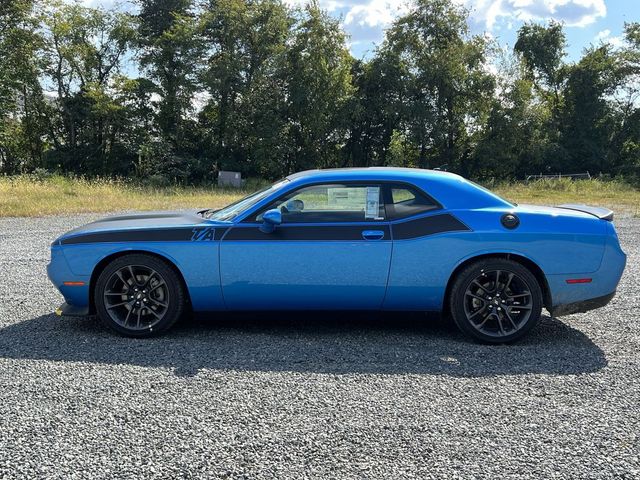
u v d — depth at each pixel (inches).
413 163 1902.1
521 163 1934.1
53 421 120.5
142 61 1681.8
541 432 117.6
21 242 385.1
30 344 174.4
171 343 176.9
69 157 1641.2
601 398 136.2
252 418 123.0
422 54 1787.6
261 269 179.3
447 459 106.0
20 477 98.2
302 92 1711.4
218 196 933.2
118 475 99.2
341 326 198.2
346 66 1775.3
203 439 113.0
